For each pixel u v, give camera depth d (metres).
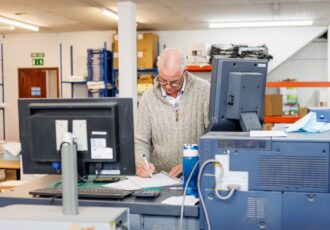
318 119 2.19
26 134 1.78
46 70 9.05
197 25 8.01
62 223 1.35
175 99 2.49
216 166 1.56
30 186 2.05
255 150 1.53
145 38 7.84
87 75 8.27
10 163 4.46
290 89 7.83
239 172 1.54
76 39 8.84
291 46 8.12
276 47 8.17
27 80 9.12
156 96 2.51
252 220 1.54
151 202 1.69
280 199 1.51
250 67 1.92
